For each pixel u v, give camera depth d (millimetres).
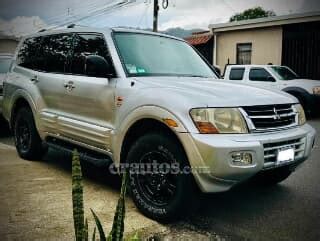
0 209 3484
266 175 4086
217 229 3178
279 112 3414
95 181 4457
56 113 4559
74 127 4176
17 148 5488
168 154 3141
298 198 3971
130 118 3453
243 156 2930
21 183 4281
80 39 4508
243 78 11352
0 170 4812
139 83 3580
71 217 3326
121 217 1772
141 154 3365
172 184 3184
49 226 3133
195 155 2936
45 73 4910
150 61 4133
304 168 5215
